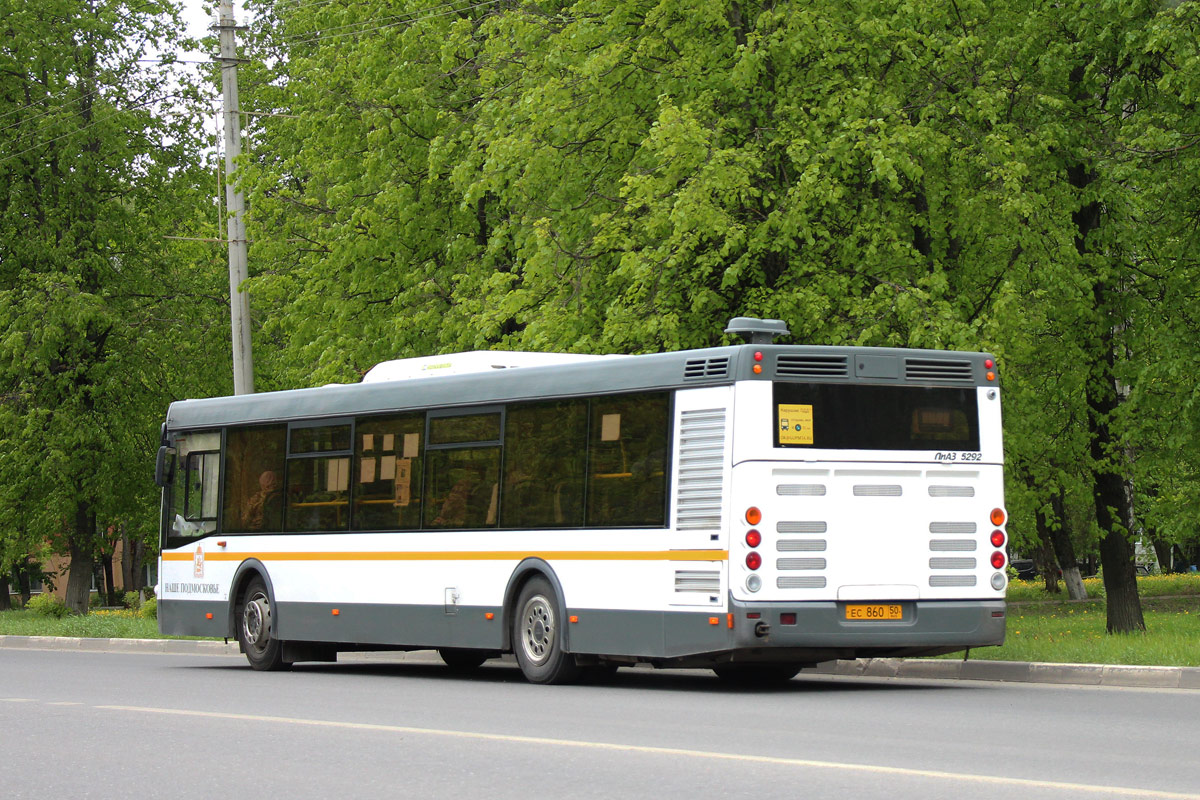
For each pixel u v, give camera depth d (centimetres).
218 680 1692
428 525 1677
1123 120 2312
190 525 2028
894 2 2116
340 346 2919
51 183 4112
